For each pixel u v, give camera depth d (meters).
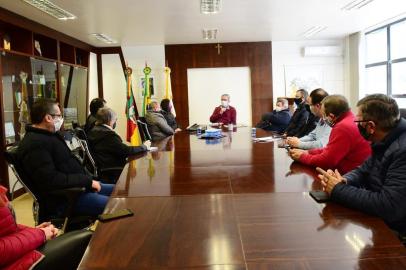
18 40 5.27
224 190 1.92
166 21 5.53
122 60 8.05
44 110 2.56
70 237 1.70
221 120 7.02
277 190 1.88
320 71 8.00
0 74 4.54
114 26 5.78
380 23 6.30
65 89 6.57
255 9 4.95
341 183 1.65
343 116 2.47
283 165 2.54
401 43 6.09
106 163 3.42
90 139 3.46
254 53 7.97
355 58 7.37
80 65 7.31
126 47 8.00
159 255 1.17
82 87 7.45
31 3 4.38
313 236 1.28
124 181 2.21
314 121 4.19
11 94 4.84
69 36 6.59
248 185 2.01
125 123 8.27
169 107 6.77
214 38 7.34
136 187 2.05
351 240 1.24
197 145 3.81
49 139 2.56
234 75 8.08
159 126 5.31
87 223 2.53
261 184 2.02
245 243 1.25
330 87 8.03
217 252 1.19
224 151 3.30
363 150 2.31
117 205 1.71
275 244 1.23
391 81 6.44
